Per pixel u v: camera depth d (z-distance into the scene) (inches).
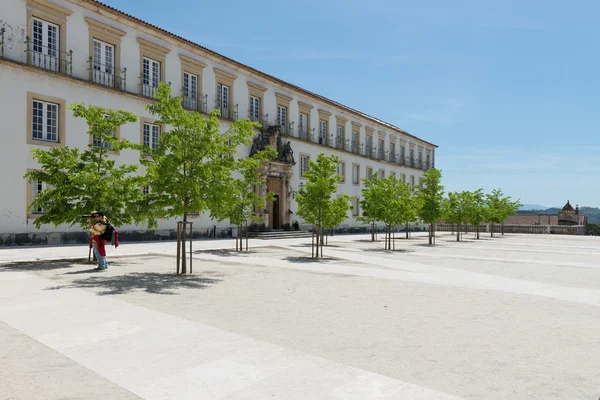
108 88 942.4
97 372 176.4
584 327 264.1
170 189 459.5
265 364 188.2
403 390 161.0
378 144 2118.6
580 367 190.2
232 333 238.4
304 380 169.8
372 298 351.3
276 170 1417.3
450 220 1366.9
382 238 1462.8
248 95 1368.1
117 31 978.1
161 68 1096.8
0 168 773.9
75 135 885.2
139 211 521.7
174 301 325.4
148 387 161.3
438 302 339.0
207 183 480.1
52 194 552.1
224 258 663.8
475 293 383.2
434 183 1133.7
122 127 976.9
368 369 184.1
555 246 1111.0
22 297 327.0
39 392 156.1
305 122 1638.8
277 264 589.9
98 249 492.1
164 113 470.6
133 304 309.3
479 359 199.9
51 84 849.5
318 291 381.1
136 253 705.0
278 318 276.8
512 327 262.2
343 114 1847.9
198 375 173.9
